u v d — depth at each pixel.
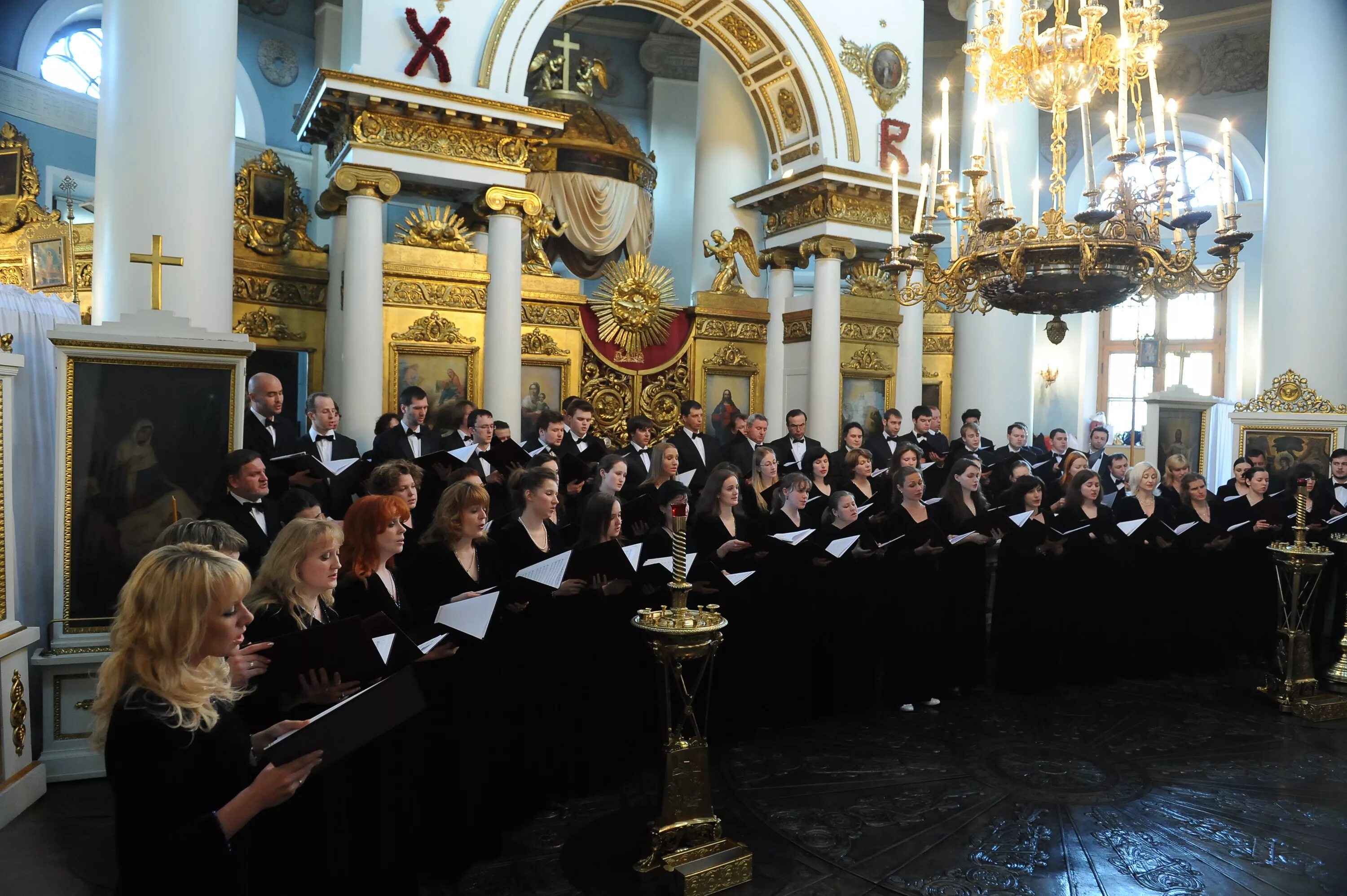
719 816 4.68
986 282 5.90
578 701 4.94
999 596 6.91
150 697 2.11
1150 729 6.09
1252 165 17.16
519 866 4.16
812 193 12.34
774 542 5.65
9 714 4.55
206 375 5.16
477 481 4.36
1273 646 7.80
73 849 4.21
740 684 5.73
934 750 5.64
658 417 12.44
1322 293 12.09
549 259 13.61
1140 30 5.73
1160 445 11.16
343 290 9.73
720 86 13.81
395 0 9.53
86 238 10.09
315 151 15.25
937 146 6.15
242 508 4.81
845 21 12.34
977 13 12.48
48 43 13.01
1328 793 5.05
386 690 2.42
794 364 13.01
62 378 4.84
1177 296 6.09
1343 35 12.13
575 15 17.03
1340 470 8.76
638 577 5.00
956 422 13.23
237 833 2.30
